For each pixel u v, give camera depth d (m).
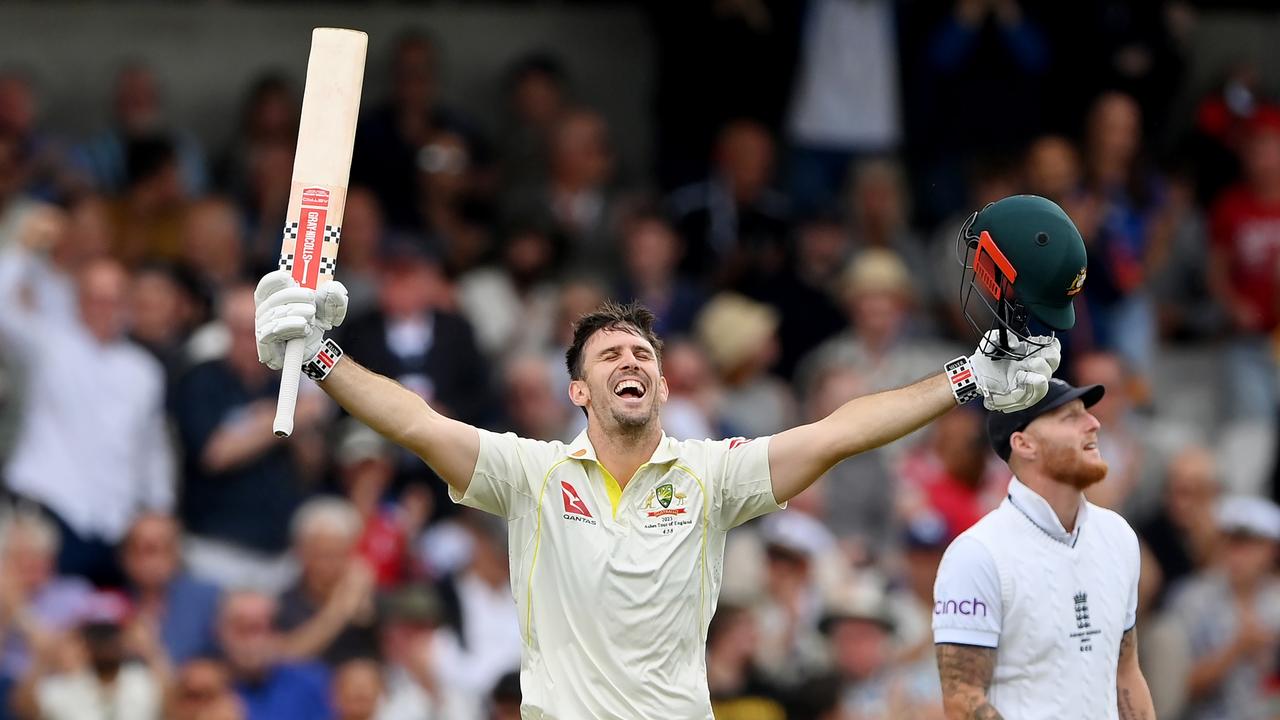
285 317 23.22
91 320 44.53
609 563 23.62
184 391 44.34
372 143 52.38
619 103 60.34
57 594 41.94
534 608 23.92
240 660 39.28
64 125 55.66
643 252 50.19
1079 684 26.16
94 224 47.69
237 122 56.91
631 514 23.91
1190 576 45.94
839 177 56.25
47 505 43.62
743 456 24.23
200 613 41.28
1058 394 26.59
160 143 50.69
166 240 50.59
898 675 39.38
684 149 54.88
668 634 23.62
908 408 23.89
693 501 24.00
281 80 53.97
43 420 44.12
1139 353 53.94
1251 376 55.53
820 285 51.94
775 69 54.75
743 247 52.59
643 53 60.44
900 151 56.47
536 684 23.77
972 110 56.00
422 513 44.41
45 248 45.75
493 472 24.12
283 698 39.25
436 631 41.12
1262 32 65.12
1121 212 55.41
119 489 44.34
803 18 55.16
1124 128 55.84
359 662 39.25
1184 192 57.94
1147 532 46.56
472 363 46.72
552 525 23.95
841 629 39.44
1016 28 56.09
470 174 53.16
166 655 40.69
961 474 44.25
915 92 56.25
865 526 45.09
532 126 55.69
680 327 50.09
